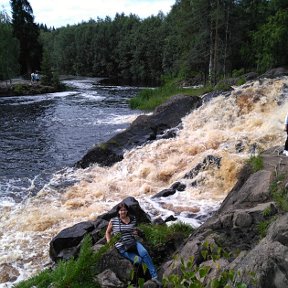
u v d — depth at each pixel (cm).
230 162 1325
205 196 1273
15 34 6328
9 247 1024
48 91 4862
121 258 701
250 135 1641
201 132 1808
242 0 4075
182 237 835
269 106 1934
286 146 1127
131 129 1912
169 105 2098
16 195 1398
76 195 1372
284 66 3347
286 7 3897
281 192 795
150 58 8175
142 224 933
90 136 2292
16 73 5256
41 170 1695
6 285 866
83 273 691
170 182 1440
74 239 943
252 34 3744
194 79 4647
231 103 1991
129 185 1452
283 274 464
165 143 1731
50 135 2338
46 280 750
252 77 2798
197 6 3847
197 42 4003
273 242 506
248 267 500
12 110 3306
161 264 763
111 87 5997
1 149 2039
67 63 10512
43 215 1201
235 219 720
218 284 416
